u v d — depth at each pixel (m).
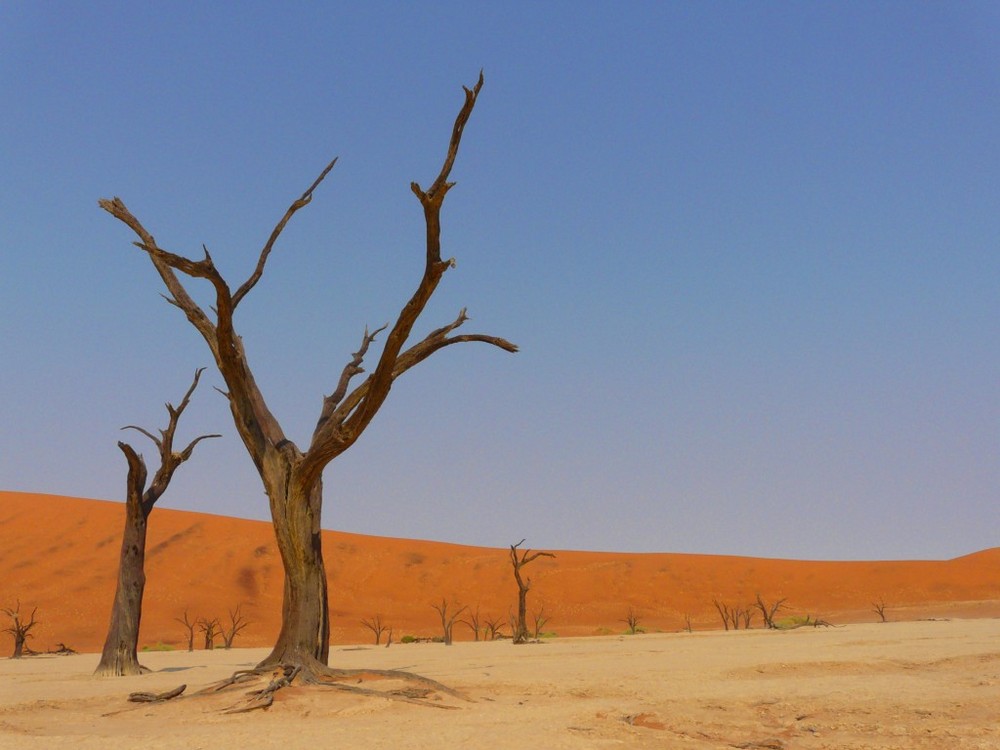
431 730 13.93
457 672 26.02
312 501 19.86
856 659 28.03
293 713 16.28
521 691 20.36
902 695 18.70
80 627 77.50
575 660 31.83
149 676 28.38
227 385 20.31
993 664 26.94
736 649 36.38
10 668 36.12
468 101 16.75
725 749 12.58
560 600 99.94
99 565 94.12
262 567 97.94
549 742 12.69
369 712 16.27
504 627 87.94
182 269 19.11
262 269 21.14
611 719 15.27
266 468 19.88
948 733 13.78
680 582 108.00
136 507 30.61
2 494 117.62
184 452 32.22
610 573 109.06
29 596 84.88
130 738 13.22
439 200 16.89
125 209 20.20
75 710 18.36
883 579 110.75
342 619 88.56
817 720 15.50
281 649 19.23
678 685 21.17
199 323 20.27
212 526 109.31
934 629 52.59
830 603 104.00
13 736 13.56
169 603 85.81
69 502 114.62
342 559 107.25
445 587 102.00
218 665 34.81
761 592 106.94
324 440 19.03
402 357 19.42
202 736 13.45
